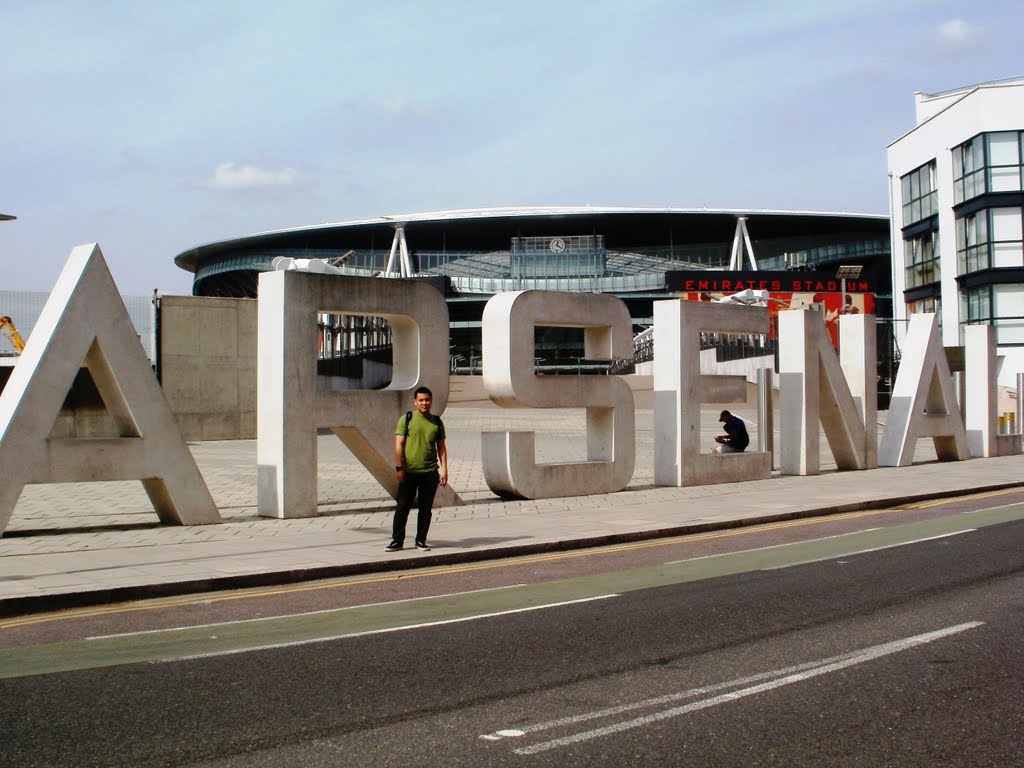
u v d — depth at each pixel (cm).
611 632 845
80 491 2139
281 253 11294
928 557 1241
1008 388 4475
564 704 640
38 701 652
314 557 1222
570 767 530
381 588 1082
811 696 654
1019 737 575
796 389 2444
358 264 11144
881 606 942
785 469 2453
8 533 1452
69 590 991
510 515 1670
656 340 2194
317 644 810
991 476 2408
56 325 1417
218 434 3525
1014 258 4794
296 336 1639
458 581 1124
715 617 902
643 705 636
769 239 11662
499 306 1878
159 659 765
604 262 10650
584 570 1195
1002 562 1192
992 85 4838
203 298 3500
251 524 1552
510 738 575
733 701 644
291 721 608
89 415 3231
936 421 2844
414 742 569
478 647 795
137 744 567
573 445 3481
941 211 5197
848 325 2662
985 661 740
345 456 3083
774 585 1063
